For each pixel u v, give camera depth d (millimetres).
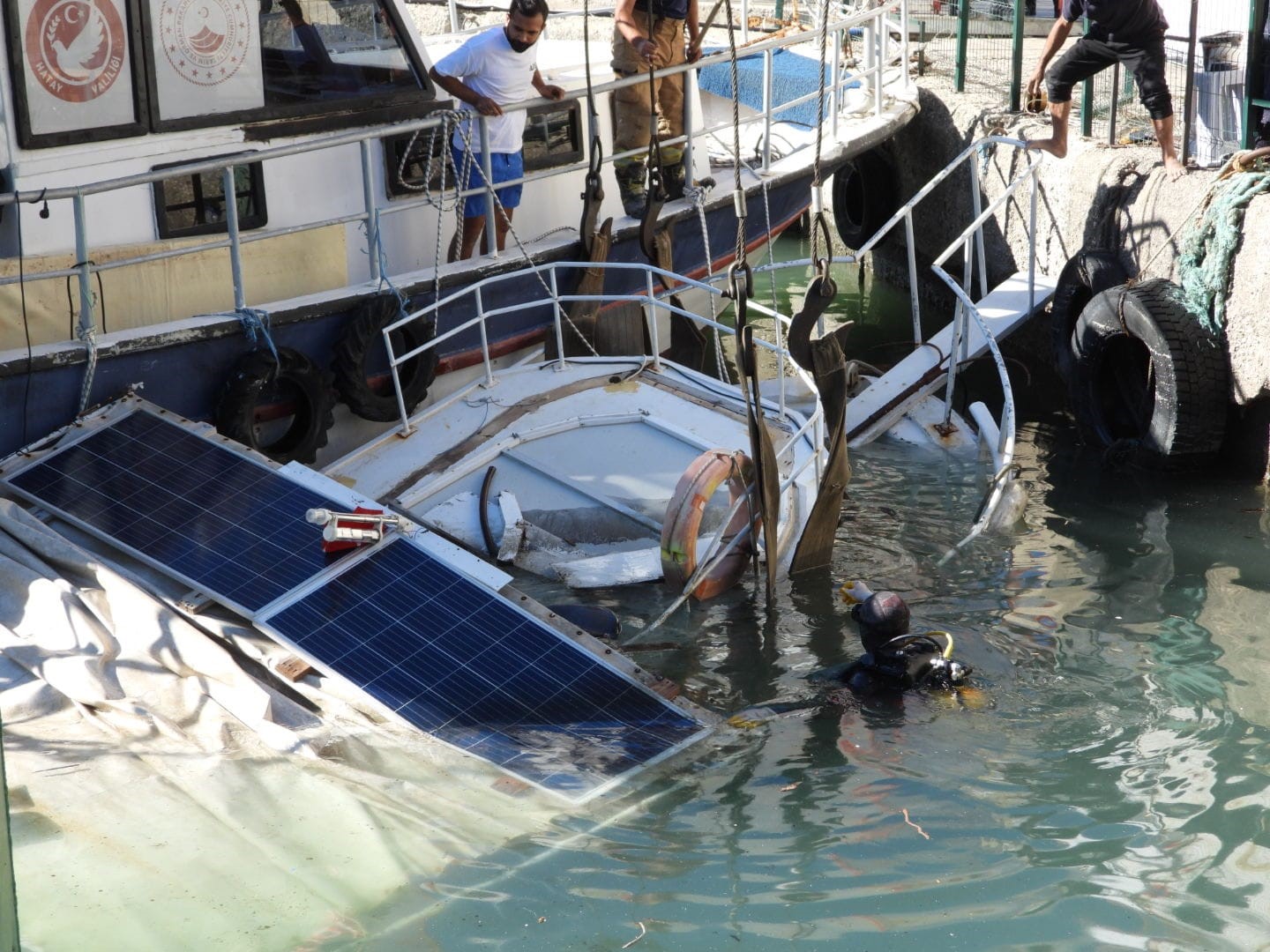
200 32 7328
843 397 7168
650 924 4348
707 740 5566
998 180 11578
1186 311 8672
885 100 12648
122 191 7230
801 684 6160
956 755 5422
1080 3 9914
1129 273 9562
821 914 4383
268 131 7723
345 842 4684
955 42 14477
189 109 7398
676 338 10211
